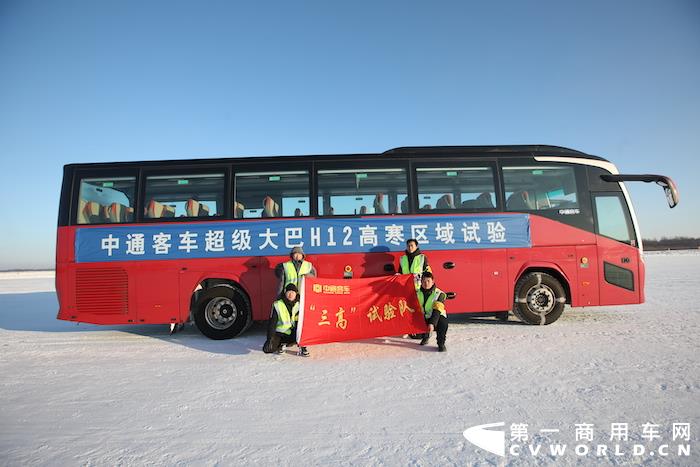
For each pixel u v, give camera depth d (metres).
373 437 3.58
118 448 3.49
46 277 39.72
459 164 7.93
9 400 4.67
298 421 3.95
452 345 6.73
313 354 6.38
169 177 7.69
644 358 5.76
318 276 7.49
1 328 9.45
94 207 7.63
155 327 9.23
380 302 6.73
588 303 7.93
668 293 12.98
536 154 8.12
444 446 3.40
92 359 6.47
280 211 7.66
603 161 8.28
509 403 4.28
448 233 7.71
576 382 4.85
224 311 7.73
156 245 7.53
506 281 7.77
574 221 8.00
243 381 5.18
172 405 4.43
